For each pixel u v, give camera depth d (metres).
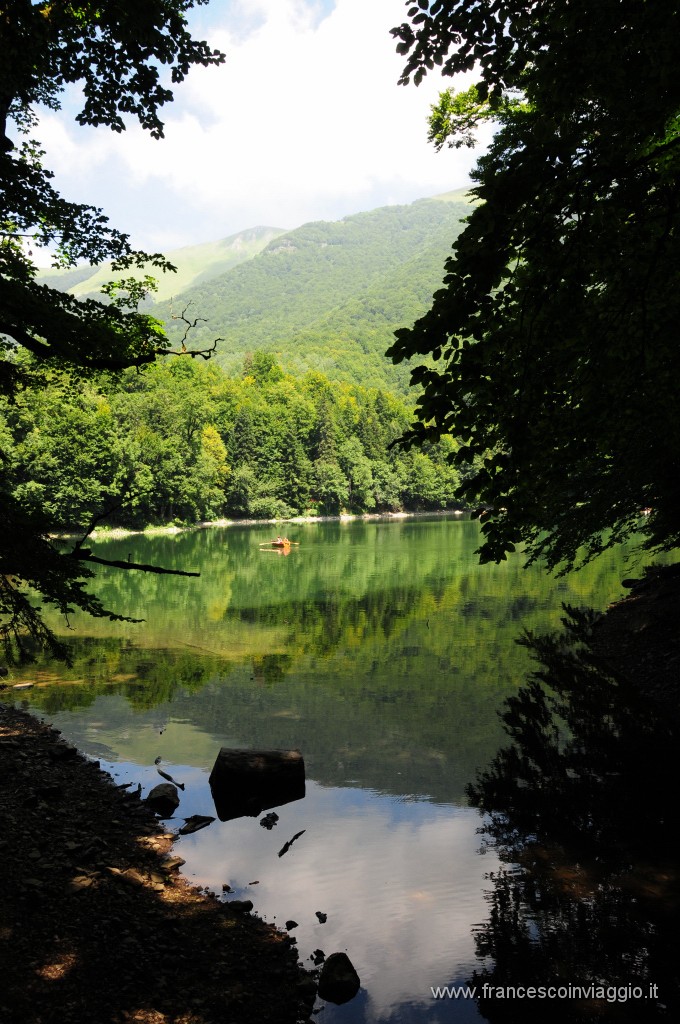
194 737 11.69
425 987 5.48
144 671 16.12
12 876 6.72
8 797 8.67
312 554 48.28
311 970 5.72
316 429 113.25
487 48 4.77
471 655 17.05
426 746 11.12
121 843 7.90
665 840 7.79
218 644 19.00
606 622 19.14
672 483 12.59
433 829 8.30
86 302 8.97
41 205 8.89
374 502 115.06
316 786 9.70
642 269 5.21
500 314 5.04
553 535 16.11
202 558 46.09
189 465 85.12
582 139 4.86
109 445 66.38
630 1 4.19
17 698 13.92
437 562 40.16
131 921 6.24
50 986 5.20
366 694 14.06
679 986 5.46
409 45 4.79
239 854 7.79
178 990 5.35
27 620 7.83
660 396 6.38
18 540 7.23
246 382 137.38
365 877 7.22
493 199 4.74
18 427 58.25
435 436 5.30
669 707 12.38
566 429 5.66
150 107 7.72
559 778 9.64
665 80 4.28
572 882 6.98
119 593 29.56
